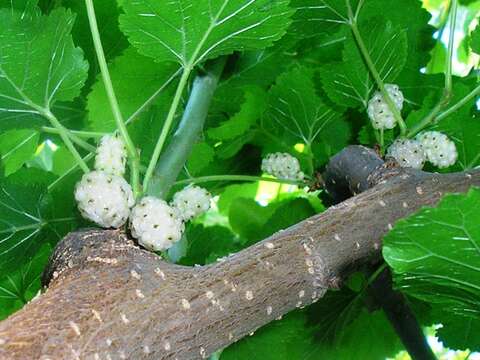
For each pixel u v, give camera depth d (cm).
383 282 27
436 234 15
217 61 27
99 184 17
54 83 19
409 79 30
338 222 16
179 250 33
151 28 18
